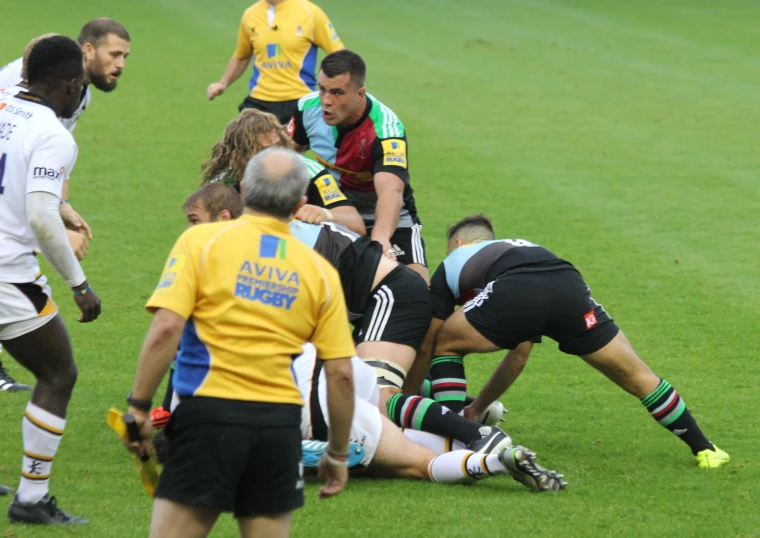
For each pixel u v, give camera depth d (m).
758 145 54.31
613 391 24.03
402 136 24.12
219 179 20.95
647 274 33.44
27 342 16.25
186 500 12.22
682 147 53.62
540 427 21.67
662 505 17.47
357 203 25.06
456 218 39.75
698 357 26.14
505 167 48.56
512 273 19.42
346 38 89.25
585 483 18.50
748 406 22.86
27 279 16.30
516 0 116.06
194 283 12.43
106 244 35.53
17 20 88.75
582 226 39.09
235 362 12.31
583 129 57.56
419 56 81.50
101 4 102.44
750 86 71.56
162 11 100.75
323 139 24.53
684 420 19.53
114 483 17.94
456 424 18.67
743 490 18.22
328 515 16.72
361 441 18.08
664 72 76.62
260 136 20.70
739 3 115.56
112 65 21.20
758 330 28.25
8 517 16.16
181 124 56.19
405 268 20.16
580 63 80.00
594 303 19.64
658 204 42.56
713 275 33.41
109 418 12.59
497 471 17.78
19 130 16.16
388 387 19.31
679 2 116.19
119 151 49.72
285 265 12.62
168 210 40.22
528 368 25.58
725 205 42.59
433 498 17.55
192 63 75.50
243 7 105.12
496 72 75.44
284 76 42.41
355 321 20.06
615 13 107.81
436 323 20.44
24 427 16.09
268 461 12.41
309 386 18.36
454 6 110.94
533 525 16.45
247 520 12.69
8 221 16.27
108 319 28.19
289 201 12.81
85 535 15.72
